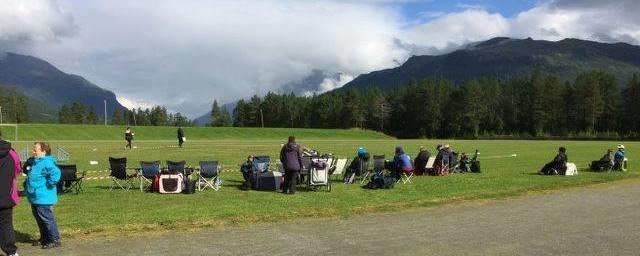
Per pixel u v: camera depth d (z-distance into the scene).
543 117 142.12
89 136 92.06
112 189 20.27
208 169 20.27
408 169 22.66
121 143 67.81
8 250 9.95
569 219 14.14
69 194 18.92
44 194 10.74
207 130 115.12
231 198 17.97
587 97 135.75
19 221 13.69
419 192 19.50
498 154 46.97
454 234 12.22
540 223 13.57
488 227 13.05
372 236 12.02
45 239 10.96
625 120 133.00
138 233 12.30
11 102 187.25
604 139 116.94
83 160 37.06
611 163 28.81
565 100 141.62
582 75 149.38
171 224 13.26
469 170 28.14
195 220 13.80
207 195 18.78
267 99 197.62
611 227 13.04
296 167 19.06
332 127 178.50
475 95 147.50
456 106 149.62
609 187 21.38
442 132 155.88
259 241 11.52
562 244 11.21
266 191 19.88
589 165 32.31
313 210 15.43
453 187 21.03
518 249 10.77
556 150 55.25
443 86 162.75
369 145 68.94
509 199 17.91
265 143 70.88
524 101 147.50
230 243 11.34
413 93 164.50
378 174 21.42
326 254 10.40
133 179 23.55
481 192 19.48
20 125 95.88
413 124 162.50
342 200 17.45
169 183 19.20
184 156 41.81
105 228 12.70
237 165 32.94
